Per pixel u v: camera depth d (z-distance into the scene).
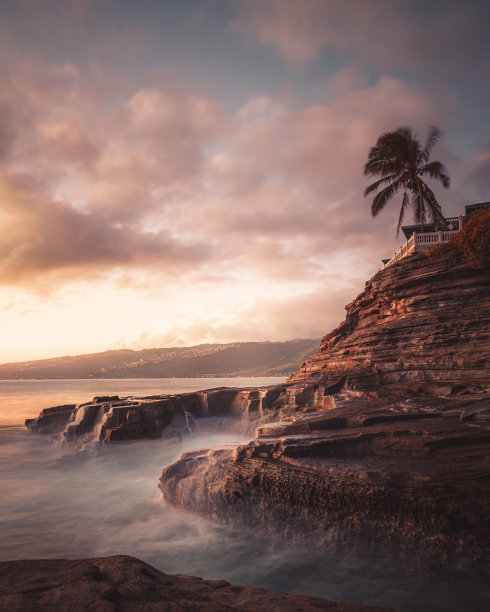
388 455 15.80
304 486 15.66
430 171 37.53
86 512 19.86
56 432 42.53
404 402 21.48
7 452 35.38
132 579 5.68
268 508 16.50
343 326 37.06
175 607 4.73
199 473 19.42
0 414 67.69
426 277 28.44
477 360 23.59
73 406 47.16
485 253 25.81
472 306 25.78
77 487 25.05
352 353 31.81
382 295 31.61
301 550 15.11
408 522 13.55
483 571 12.25
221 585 6.14
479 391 21.41
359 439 16.61
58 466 29.72
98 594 4.91
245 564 14.17
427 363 25.84
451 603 11.66
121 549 15.45
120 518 18.83
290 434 19.67
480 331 24.59
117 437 32.34
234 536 16.50
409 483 13.61
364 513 14.30
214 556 14.81
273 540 15.90
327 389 30.16
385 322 30.61
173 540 16.25
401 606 11.49
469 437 15.39
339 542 14.48
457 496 13.07
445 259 27.88
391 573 13.34
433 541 13.02
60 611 4.41
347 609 5.09
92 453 31.19
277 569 13.80
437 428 16.14
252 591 5.79
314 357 37.16
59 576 5.63
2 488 24.86
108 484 25.78
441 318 26.53
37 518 19.03
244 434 35.44
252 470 17.30
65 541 16.23
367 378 28.62
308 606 5.12
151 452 31.81
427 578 12.85
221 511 17.80
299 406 32.41
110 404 37.09
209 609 4.71
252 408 36.53
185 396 39.41
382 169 38.75
